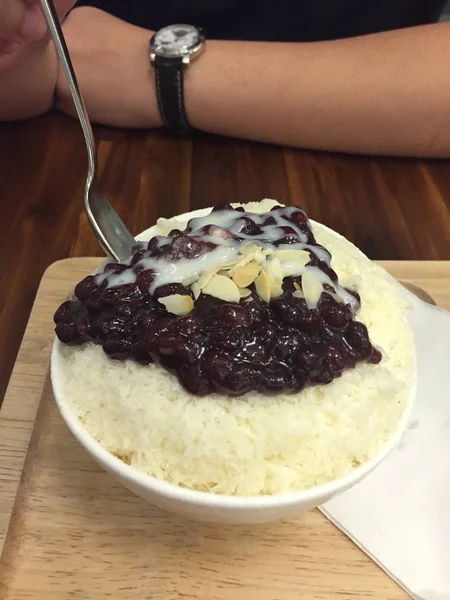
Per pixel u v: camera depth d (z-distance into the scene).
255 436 0.15
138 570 0.17
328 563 0.17
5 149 0.35
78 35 0.39
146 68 0.37
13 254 0.28
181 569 0.17
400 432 0.17
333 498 0.17
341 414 0.16
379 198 0.33
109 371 0.16
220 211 0.20
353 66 0.36
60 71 0.37
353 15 0.45
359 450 0.16
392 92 0.35
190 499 0.15
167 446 0.15
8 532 0.18
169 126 0.37
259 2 0.44
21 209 0.31
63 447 0.20
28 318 0.25
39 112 0.37
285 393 0.16
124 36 0.39
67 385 0.17
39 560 0.17
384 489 0.19
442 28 0.38
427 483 0.19
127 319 0.16
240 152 0.36
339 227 0.31
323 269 0.18
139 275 0.17
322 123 0.35
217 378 0.15
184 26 0.38
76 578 0.17
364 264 0.20
